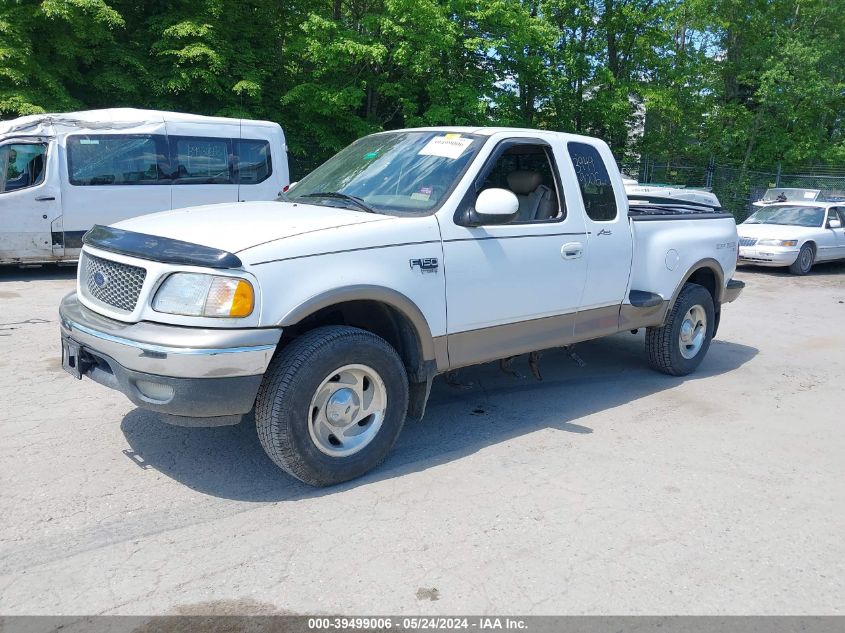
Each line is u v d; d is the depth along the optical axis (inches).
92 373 144.8
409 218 159.9
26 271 447.2
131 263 136.3
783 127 1114.1
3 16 589.6
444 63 815.1
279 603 109.9
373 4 828.0
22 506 136.9
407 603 110.9
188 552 123.2
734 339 326.3
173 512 137.3
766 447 184.5
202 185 471.2
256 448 169.5
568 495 150.9
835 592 119.0
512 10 807.7
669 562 125.9
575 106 964.6
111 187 438.3
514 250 176.9
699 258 241.1
